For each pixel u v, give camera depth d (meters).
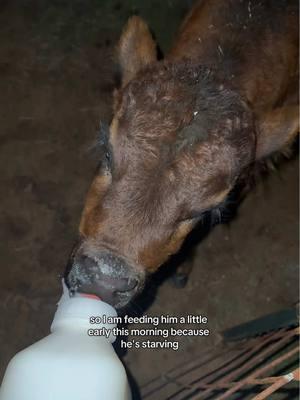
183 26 0.77
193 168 0.51
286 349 0.72
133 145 0.51
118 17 0.99
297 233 0.90
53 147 0.88
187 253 0.81
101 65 0.95
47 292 0.80
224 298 0.84
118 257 0.51
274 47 0.68
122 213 0.51
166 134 0.51
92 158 0.88
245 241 0.88
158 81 0.54
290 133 0.62
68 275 0.52
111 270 0.51
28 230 0.83
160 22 0.99
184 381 0.77
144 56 0.60
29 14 0.97
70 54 0.95
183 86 0.54
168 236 0.53
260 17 0.69
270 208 0.91
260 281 0.86
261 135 0.61
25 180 0.85
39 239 0.83
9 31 0.95
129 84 0.55
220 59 0.64
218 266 0.86
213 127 0.52
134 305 0.80
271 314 0.76
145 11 1.00
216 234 0.87
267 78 0.67
